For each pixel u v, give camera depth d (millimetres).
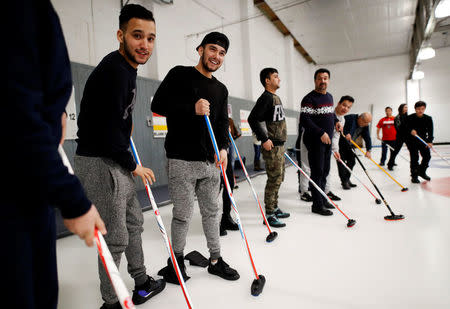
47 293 574
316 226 2250
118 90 1034
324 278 1427
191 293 1354
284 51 10438
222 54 1470
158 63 4641
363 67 12688
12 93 417
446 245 1742
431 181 3869
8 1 422
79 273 1636
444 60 11555
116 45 4082
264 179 4969
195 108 1383
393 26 8875
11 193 472
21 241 490
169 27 4891
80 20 3613
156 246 1988
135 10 1064
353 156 3664
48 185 465
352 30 9148
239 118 6910
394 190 3447
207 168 1456
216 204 1535
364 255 1664
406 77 12016
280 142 2383
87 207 539
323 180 2838
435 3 5176
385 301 1204
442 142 11703
